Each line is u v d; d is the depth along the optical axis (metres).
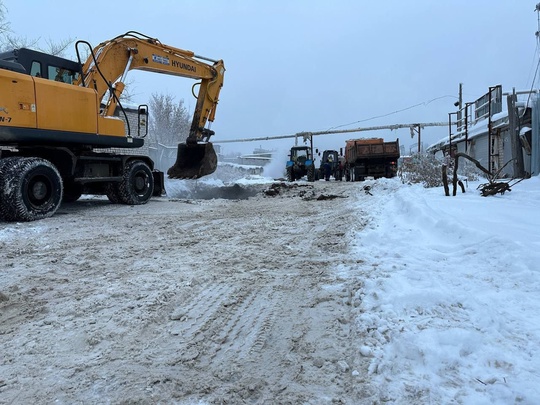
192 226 8.18
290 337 3.12
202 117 13.49
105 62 10.71
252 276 4.64
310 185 18.80
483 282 3.82
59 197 9.32
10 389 2.49
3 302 3.91
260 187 21.19
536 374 2.35
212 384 2.51
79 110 9.58
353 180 26.48
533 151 12.78
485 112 18.27
